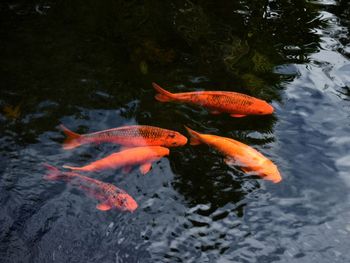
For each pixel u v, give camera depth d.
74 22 3.26
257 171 2.39
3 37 3.10
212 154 2.48
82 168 2.38
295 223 2.26
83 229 2.22
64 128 2.46
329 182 2.40
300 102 2.76
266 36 3.21
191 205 2.31
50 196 2.31
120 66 2.94
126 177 2.38
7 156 2.45
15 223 2.23
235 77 2.89
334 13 3.45
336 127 2.63
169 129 2.59
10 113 2.63
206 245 2.19
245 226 2.25
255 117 2.67
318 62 3.02
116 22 3.27
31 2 3.42
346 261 2.15
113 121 2.62
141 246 2.19
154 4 3.45
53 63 2.93
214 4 3.48
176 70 2.92
